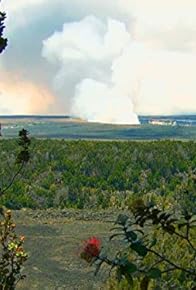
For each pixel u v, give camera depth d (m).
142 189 105.56
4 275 6.43
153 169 112.19
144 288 2.96
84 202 99.06
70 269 55.66
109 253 3.09
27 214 90.25
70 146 121.69
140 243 3.04
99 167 112.06
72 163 112.12
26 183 101.62
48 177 105.81
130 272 2.96
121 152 118.19
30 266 56.16
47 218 88.25
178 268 3.13
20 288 48.88
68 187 102.19
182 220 3.17
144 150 117.19
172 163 111.62
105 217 89.31
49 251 63.66
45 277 52.69
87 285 50.19
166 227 3.13
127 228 3.09
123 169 111.25
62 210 94.38
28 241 69.06
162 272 3.14
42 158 112.88
